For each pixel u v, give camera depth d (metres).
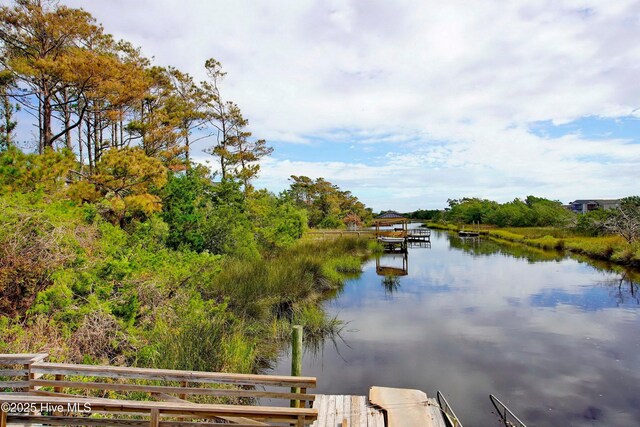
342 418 5.25
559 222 45.41
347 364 8.10
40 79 13.52
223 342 7.17
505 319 11.55
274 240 19.52
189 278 8.98
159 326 7.09
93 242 8.19
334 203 54.47
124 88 13.96
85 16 14.20
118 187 12.16
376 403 5.62
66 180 11.09
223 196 18.58
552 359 8.38
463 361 8.30
